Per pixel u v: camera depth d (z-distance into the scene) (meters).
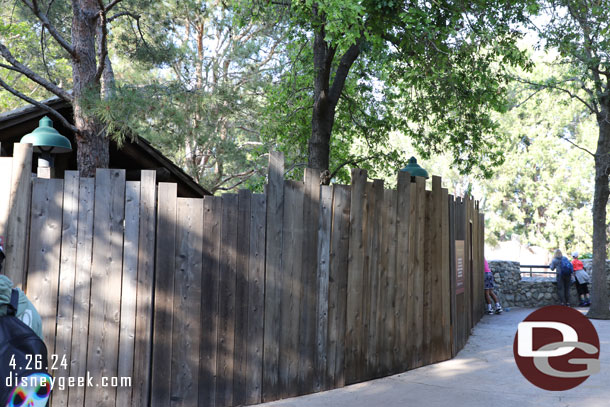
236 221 5.86
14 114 9.29
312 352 6.17
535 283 15.62
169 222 5.60
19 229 5.18
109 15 14.76
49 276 5.25
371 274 6.80
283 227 6.08
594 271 12.81
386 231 7.04
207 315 5.68
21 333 2.69
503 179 40.56
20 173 5.22
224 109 11.26
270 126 14.17
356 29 8.09
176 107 8.35
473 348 8.76
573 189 39.66
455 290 8.41
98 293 5.34
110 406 5.30
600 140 13.45
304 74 13.52
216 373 5.68
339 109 14.18
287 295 6.06
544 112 38.44
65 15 14.20
